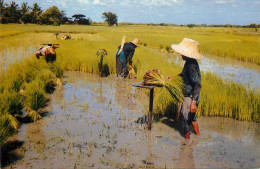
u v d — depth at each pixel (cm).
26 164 299
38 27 5181
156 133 409
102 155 326
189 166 303
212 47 1995
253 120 489
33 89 532
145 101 597
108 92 668
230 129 436
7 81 598
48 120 456
